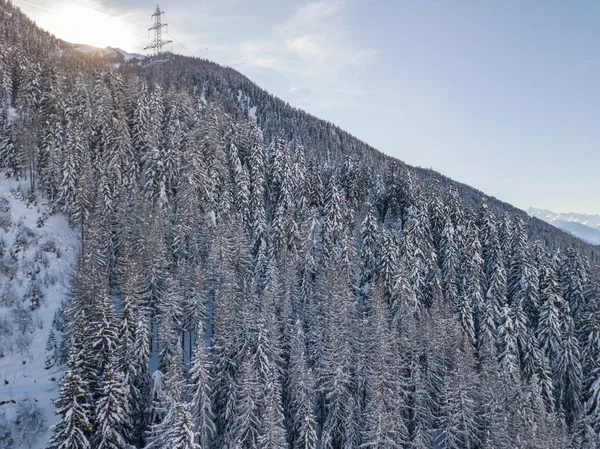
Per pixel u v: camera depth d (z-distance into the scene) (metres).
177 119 89.12
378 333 43.53
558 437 36.84
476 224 85.25
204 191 74.75
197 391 36.19
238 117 117.19
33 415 38.41
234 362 42.50
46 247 61.19
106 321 37.84
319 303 54.38
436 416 44.16
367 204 86.00
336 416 40.75
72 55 136.75
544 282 62.28
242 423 36.31
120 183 69.12
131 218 61.44
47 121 73.31
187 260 62.50
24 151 70.44
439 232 81.25
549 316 55.75
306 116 178.75
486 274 73.81
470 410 38.94
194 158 75.31
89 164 67.50
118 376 33.00
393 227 87.00
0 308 51.34
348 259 66.88
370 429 38.47
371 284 66.19
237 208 78.50
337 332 44.09
